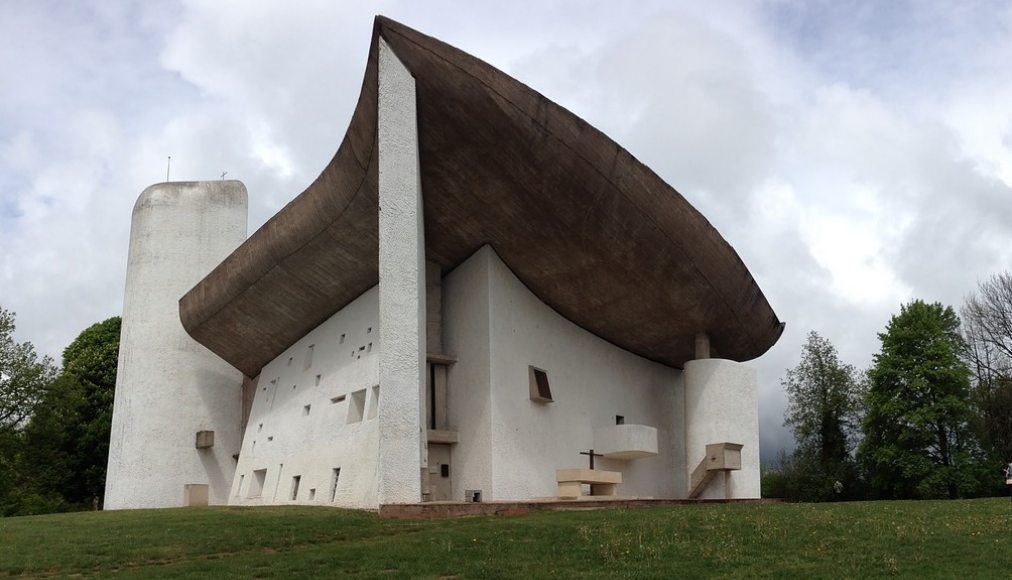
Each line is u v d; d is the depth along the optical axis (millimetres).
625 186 22062
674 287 25250
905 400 35219
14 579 11977
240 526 15672
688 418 26953
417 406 18312
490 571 11305
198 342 34656
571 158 20969
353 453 22938
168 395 34750
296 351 29578
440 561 11992
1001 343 38031
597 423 26812
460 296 24625
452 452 23781
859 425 42781
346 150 21172
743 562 11609
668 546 12758
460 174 21281
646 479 28266
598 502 20719
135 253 36344
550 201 21984
